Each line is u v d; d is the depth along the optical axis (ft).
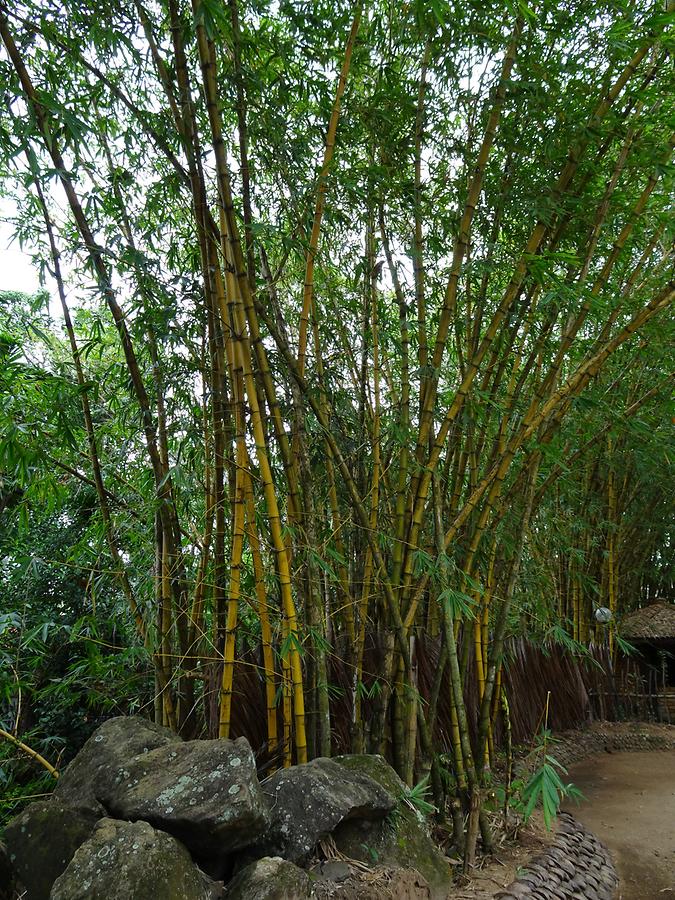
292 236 9.66
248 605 9.93
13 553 13.61
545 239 12.38
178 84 9.18
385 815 8.29
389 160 11.27
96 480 9.94
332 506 11.00
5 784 12.66
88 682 11.68
